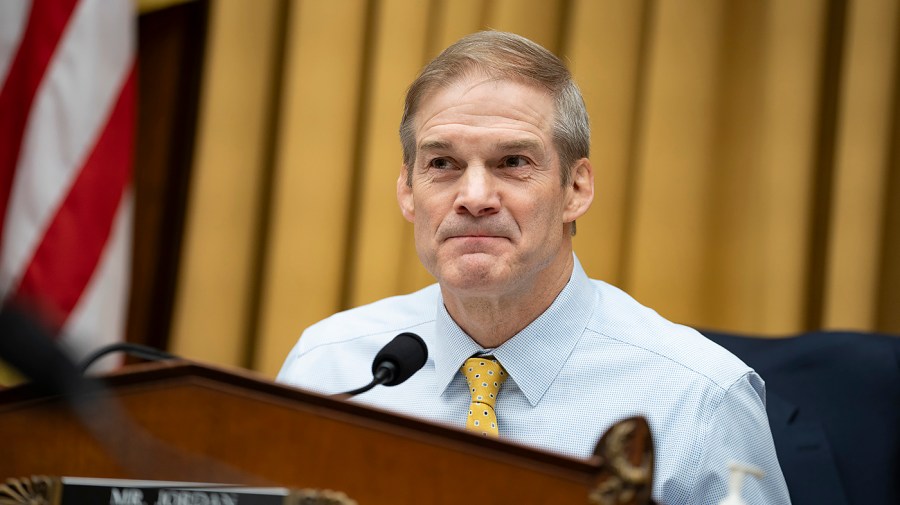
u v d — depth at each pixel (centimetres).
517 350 372
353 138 675
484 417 364
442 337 382
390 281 654
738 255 634
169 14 697
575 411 368
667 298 632
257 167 680
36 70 640
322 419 212
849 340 411
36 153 634
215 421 215
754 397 375
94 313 628
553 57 372
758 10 639
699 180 636
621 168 646
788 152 619
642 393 368
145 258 696
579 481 198
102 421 152
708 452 356
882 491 383
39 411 215
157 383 218
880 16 610
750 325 625
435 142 353
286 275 660
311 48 669
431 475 205
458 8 660
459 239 348
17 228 631
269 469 212
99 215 638
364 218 657
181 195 697
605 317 393
